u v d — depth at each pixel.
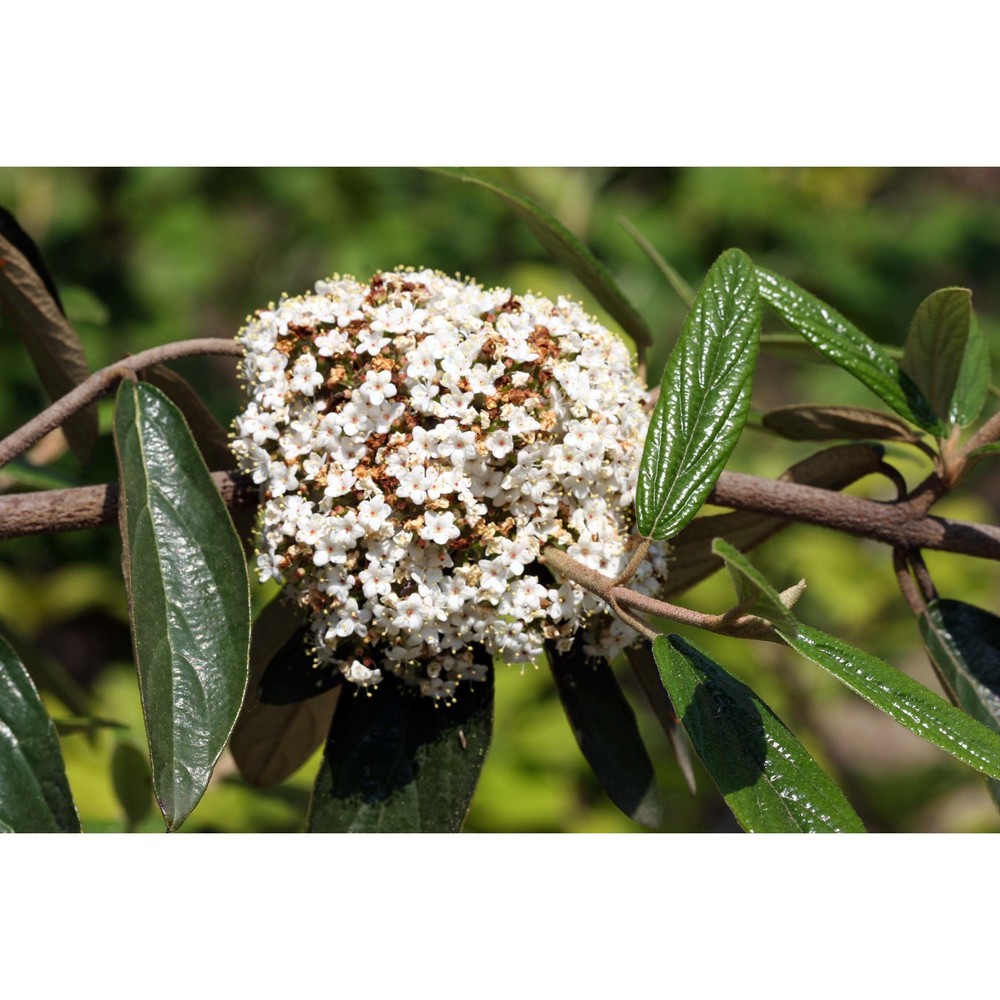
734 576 0.66
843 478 0.75
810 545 1.15
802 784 0.67
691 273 1.33
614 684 0.73
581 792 1.08
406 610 0.68
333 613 0.69
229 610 0.68
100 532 1.20
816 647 0.67
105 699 1.12
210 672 0.68
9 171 1.32
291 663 0.71
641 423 0.71
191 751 0.67
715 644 1.07
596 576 0.68
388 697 0.71
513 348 0.69
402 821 0.71
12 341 1.22
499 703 1.04
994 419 0.73
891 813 1.13
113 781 0.82
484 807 0.99
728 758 0.68
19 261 0.74
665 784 1.08
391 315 0.70
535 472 0.69
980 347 0.75
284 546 0.69
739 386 0.69
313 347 0.70
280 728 0.75
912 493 0.73
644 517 0.68
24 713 0.69
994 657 0.73
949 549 0.73
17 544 1.21
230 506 0.71
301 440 0.69
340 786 0.71
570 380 0.69
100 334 1.30
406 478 0.68
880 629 1.15
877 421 0.75
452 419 0.69
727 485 0.73
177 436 0.70
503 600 0.69
